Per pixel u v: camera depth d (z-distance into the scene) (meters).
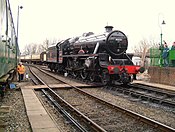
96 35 20.11
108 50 17.81
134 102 11.48
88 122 7.59
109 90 15.62
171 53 19.72
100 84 17.94
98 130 6.80
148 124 7.46
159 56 22.31
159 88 16.80
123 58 18.36
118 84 18.08
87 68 19.39
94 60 17.81
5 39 9.55
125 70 16.42
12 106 10.23
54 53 32.69
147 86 18.23
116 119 8.30
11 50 14.64
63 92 14.84
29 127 7.04
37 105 10.04
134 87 16.64
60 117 8.55
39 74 30.83
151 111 9.56
